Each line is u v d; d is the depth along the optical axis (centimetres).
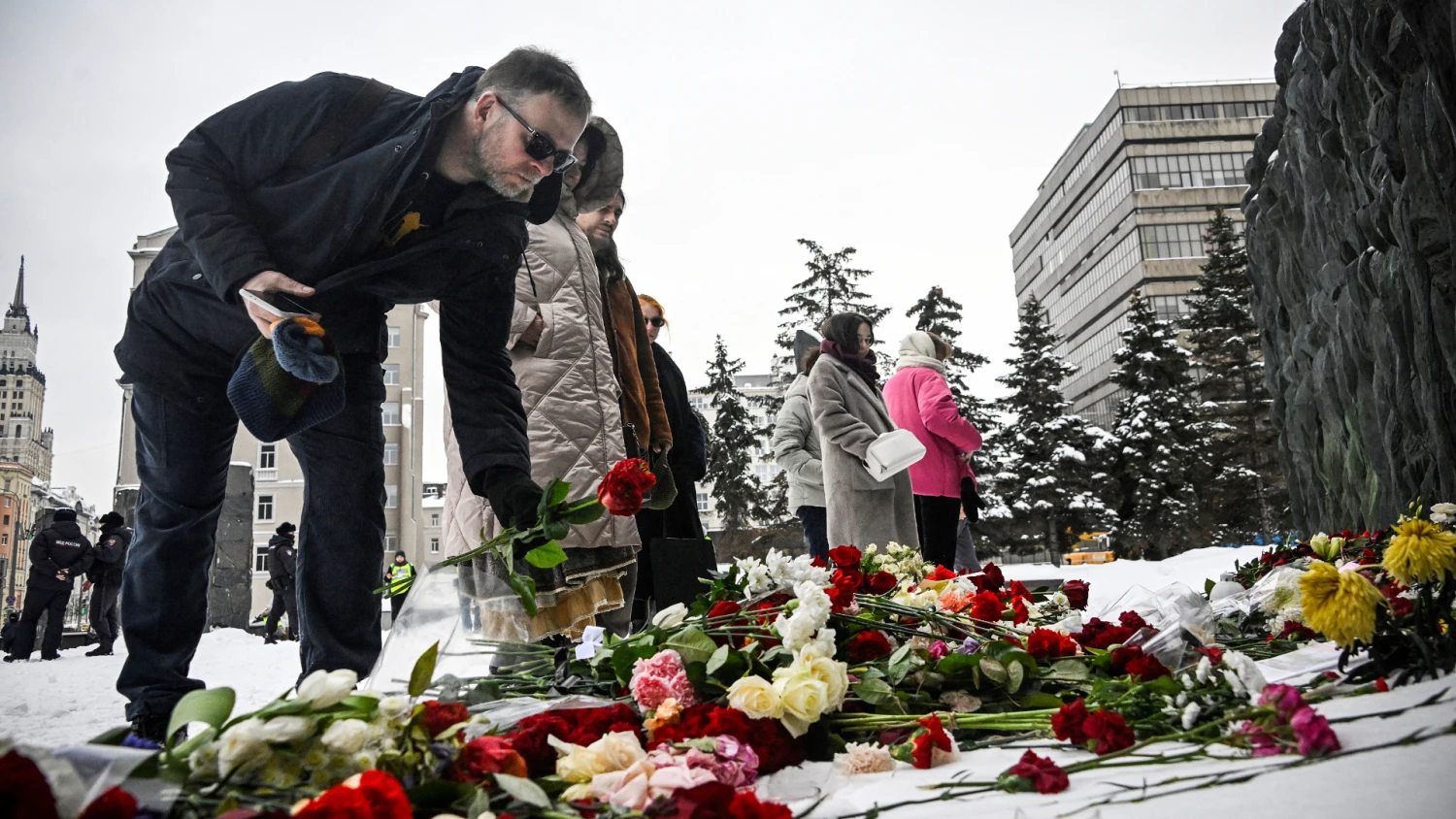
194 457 290
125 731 123
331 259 283
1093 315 10288
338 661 299
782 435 694
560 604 353
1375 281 793
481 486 276
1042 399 3641
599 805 140
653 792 142
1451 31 594
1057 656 236
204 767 122
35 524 1231
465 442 283
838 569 296
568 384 377
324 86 290
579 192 402
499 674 226
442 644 201
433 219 299
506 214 310
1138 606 295
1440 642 205
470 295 301
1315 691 203
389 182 279
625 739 161
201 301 286
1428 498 733
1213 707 178
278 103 285
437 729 140
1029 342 3766
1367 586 201
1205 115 9475
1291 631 301
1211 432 3616
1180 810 132
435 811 132
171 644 285
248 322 284
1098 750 176
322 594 300
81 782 104
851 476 584
